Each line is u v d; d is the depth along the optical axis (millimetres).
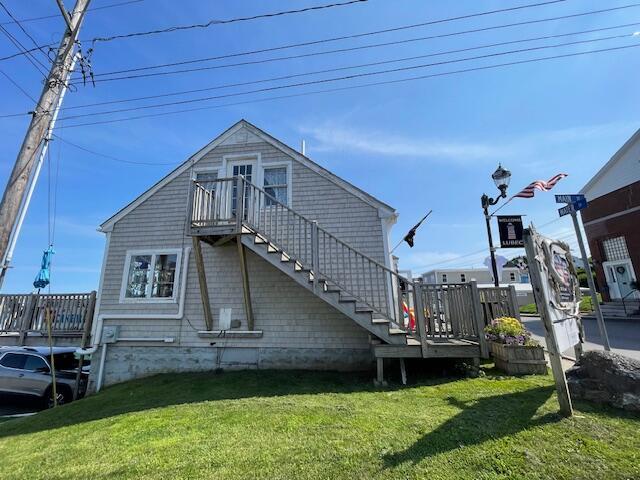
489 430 3357
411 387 5605
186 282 9039
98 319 9023
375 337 6836
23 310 10039
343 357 8023
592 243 19719
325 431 3729
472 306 6398
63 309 9875
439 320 6430
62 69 5828
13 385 8727
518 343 6109
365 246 8578
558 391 3623
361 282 8328
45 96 5609
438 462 2857
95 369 8656
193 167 9867
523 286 29000
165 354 8602
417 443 3227
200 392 6266
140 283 9227
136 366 8617
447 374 6320
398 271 11414
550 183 9320
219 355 8414
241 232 7484
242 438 3719
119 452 3662
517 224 8984
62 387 8844
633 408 3518
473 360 6238
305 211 9016
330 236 7164
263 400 5270
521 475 2602
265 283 8680
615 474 2529
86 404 6477
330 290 6805
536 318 19875
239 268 8906
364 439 3428
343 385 6234
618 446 2893
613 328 12492
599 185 19281
